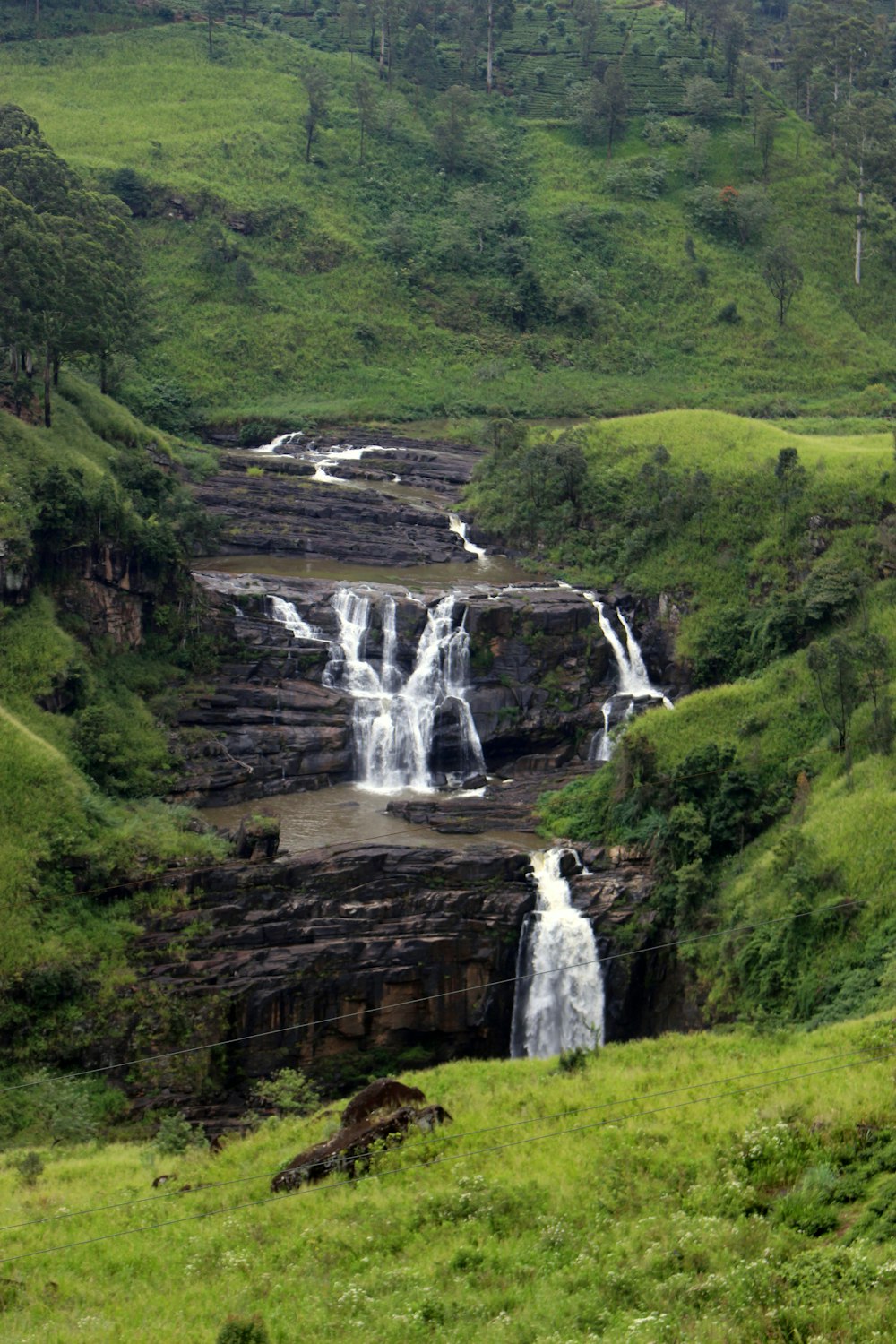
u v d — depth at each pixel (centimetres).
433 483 12394
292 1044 6456
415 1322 2692
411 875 7094
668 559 10356
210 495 11231
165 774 8106
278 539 10725
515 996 6950
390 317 15600
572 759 9281
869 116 17612
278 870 6950
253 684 9050
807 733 8062
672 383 15188
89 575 8612
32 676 7881
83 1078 6097
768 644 9312
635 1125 3812
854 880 6581
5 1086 5950
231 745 8544
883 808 6900
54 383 10656
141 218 15838
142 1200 3903
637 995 7094
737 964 6638
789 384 15288
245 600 9419
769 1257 2791
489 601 9656
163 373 13950
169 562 9062
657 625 10100
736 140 18912
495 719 9244
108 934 6612
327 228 16438
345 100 19188
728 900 7106
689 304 16350
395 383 14738
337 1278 3053
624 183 18038
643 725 8344
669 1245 2912
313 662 9288
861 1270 2612
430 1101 4444
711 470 10900
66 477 8575
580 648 9631
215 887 6888
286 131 18000
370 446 13312
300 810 8212
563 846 7675
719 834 7512
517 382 15025
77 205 10900
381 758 8906
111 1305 3069
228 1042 6322
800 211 17900
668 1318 2581
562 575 10644
